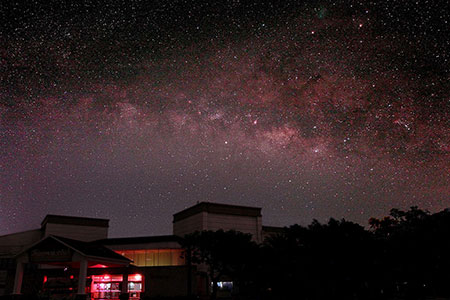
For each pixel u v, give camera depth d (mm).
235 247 36219
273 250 21812
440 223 22359
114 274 34438
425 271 22109
